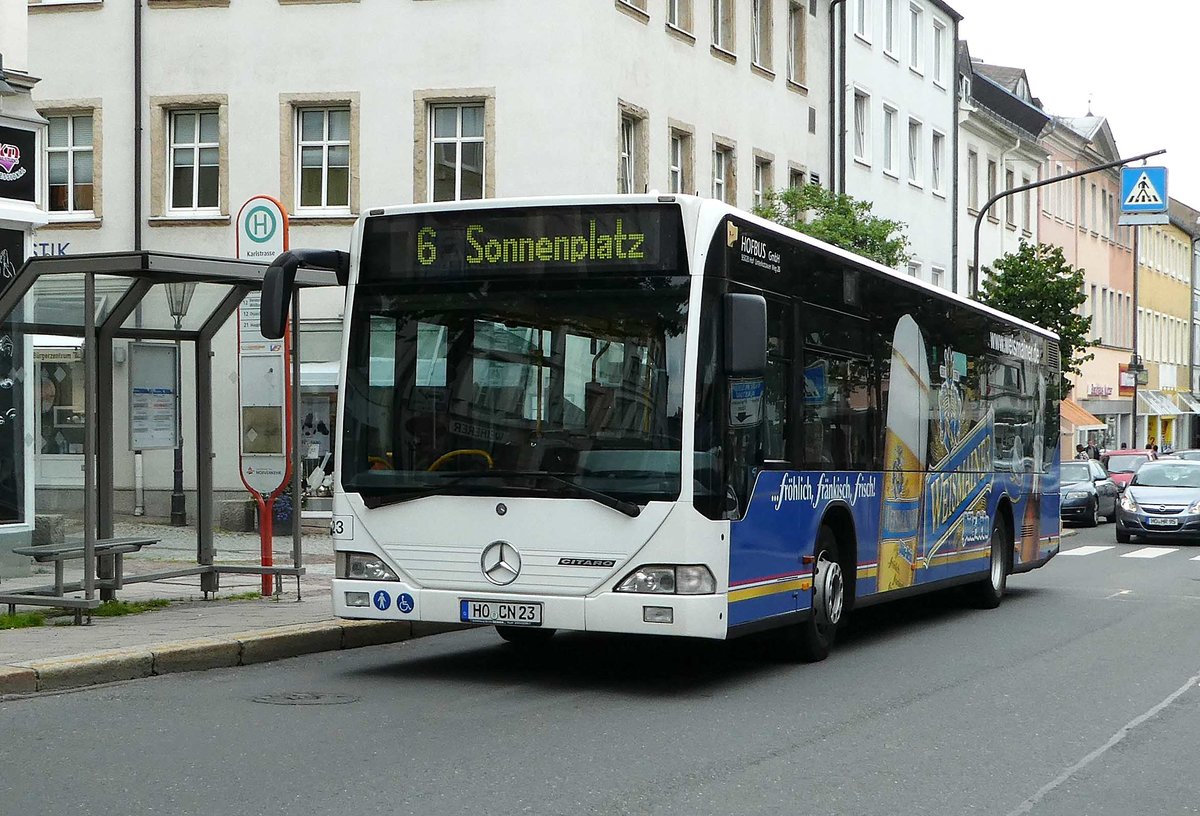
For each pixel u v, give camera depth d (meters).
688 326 10.30
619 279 10.45
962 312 16.52
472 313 10.73
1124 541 34.16
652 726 9.37
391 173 28.83
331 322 28.73
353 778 7.60
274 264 10.62
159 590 15.76
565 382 10.49
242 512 26.23
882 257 30.95
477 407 10.66
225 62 29.23
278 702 9.88
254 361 14.91
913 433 14.72
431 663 12.05
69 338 15.17
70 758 7.96
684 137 32.88
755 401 10.98
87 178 29.91
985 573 17.56
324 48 28.95
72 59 29.77
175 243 29.55
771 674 11.88
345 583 10.91
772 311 11.31
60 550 12.96
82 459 14.98
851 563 13.08
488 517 10.52
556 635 14.27
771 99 36.84
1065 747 9.09
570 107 28.34
